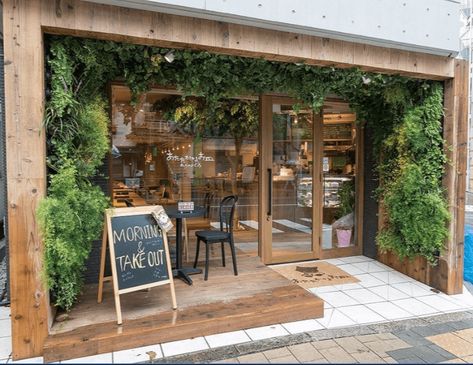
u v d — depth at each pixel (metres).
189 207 3.70
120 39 2.56
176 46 2.71
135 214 2.95
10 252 2.35
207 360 2.40
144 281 2.82
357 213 4.98
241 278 3.65
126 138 4.03
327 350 2.57
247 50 2.81
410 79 3.69
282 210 4.56
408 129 3.82
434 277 3.81
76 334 2.48
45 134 2.48
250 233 4.58
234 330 2.80
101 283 3.06
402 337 2.78
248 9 2.66
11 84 2.31
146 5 2.45
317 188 4.72
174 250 4.38
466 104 3.68
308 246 4.75
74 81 2.78
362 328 2.89
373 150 4.61
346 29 3.00
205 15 2.61
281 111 4.46
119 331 2.53
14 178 2.33
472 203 11.70
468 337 2.79
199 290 3.32
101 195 2.89
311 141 4.66
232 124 4.48
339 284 3.88
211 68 3.17
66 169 2.57
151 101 4.12
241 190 4.56
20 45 2.31
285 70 3.41
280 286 3.44
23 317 2.38
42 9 2.33
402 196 3.96
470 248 4.33
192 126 4.35
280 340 2.67
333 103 4.66
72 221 2.51
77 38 2.58
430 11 3.37
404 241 4.05
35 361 2.37
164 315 2.80
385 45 3.26
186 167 4.36
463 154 3.69
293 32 2.94
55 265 2.55
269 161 4.43
